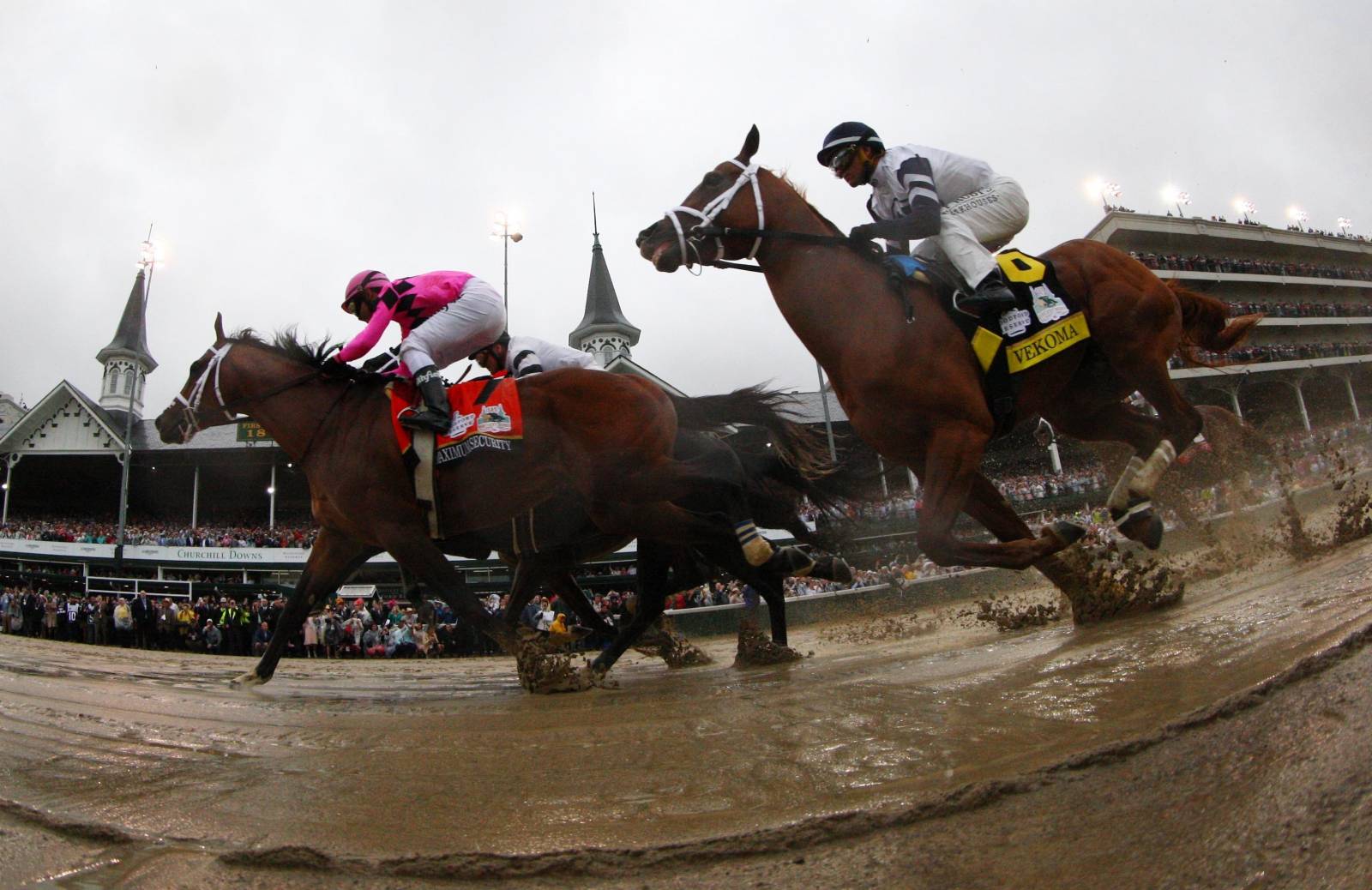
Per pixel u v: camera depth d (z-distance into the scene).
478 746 3.04
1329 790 1.41
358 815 2.18
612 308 46.41
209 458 32.31
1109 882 1.36
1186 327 4.89
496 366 5.88
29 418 32.69
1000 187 4.43
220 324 5.61
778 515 6.22
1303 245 40.81
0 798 2.33
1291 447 27.25
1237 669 2.61
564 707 4.23
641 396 4.85
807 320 4.37
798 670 5.25
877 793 1.98
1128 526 4.50
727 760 2.48
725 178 4.55
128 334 45.25
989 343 4.14
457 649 16.25
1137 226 37.12
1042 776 1.89
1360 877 1.13
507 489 4.86
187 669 8.38
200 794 2.41
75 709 4.07
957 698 2.98
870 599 16.36
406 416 4.81
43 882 1.78
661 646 7.49
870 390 4.16
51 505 37.03
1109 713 2.40
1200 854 1.37
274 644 6.10
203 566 29.20
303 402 5.21
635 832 1.91
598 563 26.11
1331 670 2.07
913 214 4.21
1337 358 35.47
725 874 1.67
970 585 15.83
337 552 6.02
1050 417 5.00
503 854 1.80
